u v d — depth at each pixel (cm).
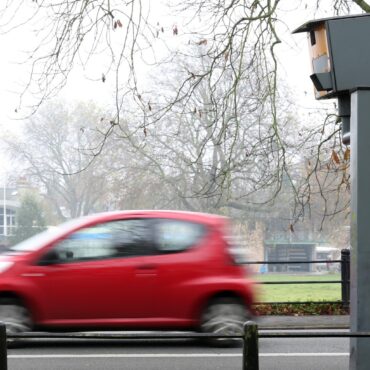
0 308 1316
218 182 2492
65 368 1235
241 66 2225
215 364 1266
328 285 5022
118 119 2198
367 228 678
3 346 602
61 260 1341
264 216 7612
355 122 686
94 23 2059
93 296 1334
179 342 1471
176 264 1352
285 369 1250
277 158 2370
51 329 1328
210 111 2300
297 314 1986
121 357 1328
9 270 1328
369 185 681
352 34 699
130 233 1362
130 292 1339
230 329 1340
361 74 697
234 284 1355
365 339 671
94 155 2273
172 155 6153
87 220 1370
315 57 732
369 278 674
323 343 1517
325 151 2458
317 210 3834
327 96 730
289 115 3319
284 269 10312
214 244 1370
